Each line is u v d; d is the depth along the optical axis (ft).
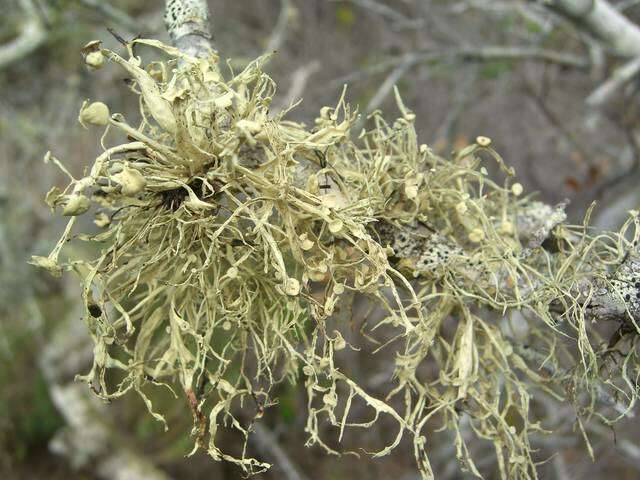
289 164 0.39
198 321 0.42
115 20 1.10
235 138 0.38
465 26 1.73
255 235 0.41
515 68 1.58
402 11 1.76
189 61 0.38
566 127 1.61
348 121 0.40
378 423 1.55
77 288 1.57
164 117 0.38
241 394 0.42
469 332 0.44
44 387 1.54
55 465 1.51
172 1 0.48
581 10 0.71
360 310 0.93
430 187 0.44
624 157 1.40
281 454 1.43
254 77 0.40
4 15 1.45
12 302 1.56
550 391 0.47
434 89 1.67
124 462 1.43
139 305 0.42
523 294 0.43
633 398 0.42
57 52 1.51
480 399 0.45
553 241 0.45
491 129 1.67
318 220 0.41
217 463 1.49
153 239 0.42
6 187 1.46
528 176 1.57
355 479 1.52
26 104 1.55
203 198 0.39
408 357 0.43
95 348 0.40
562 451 1.31
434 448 1.51
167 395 1.46
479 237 0.43
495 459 1.20
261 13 1.81
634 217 0.42
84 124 0.35
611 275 0.42
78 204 0.36
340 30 1.77
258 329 0.46
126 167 0.36
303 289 0.41
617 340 0.43
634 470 1.38
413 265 0.43
